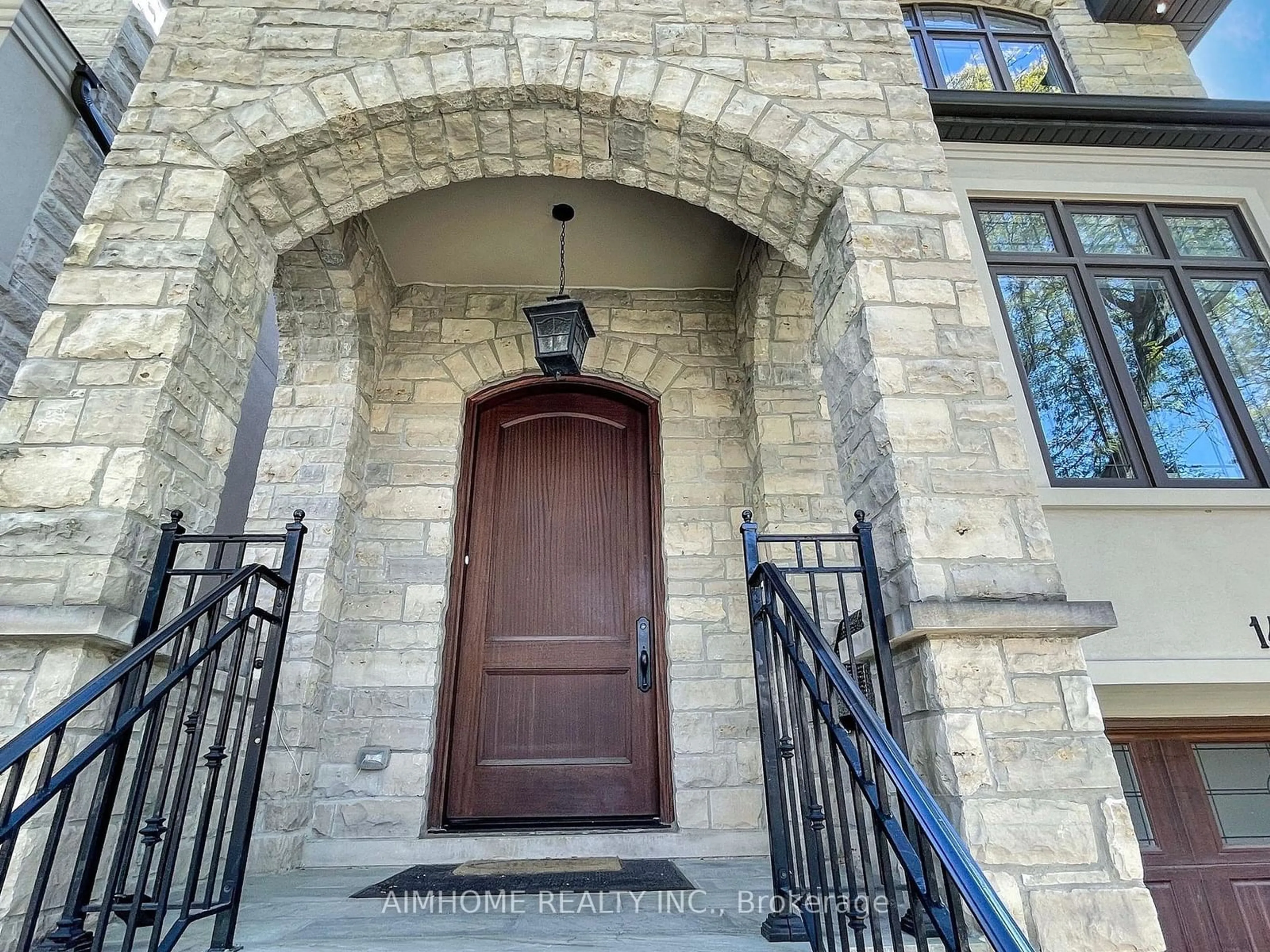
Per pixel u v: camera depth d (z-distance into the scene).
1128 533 3.14
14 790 1.30
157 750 2.28
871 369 2.61
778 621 2.02
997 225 3.87
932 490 2.41
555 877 2.71
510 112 2.96
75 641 1.94
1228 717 3.35
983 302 2.71
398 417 4.15
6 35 3.10
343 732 3.49
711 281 4.57
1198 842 3.19
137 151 2.71
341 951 1.73
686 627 3.79
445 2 3.08
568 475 4.32
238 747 1.91
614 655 3.90
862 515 2.27
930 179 2.90
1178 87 4.59
